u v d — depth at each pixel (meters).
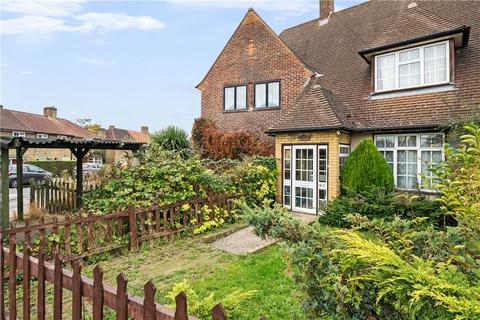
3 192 6.74
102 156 36.50
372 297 1.96
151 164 7.68
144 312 1.70
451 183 2.19
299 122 10.61
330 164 9.90
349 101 11.73
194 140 15.38
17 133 36.06
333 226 8.32
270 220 2.25
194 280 4.73
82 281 2.06
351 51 13.75
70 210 9.23
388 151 10.21
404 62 10.47
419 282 1.67
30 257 2.49
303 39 16.88
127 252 6.04
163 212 6.77
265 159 11.18
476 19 10.78
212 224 7.77
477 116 7.80
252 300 3.96
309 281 2.13
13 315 2.59
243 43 15.19
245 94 15.00
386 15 14.19
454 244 2.03
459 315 1.49
